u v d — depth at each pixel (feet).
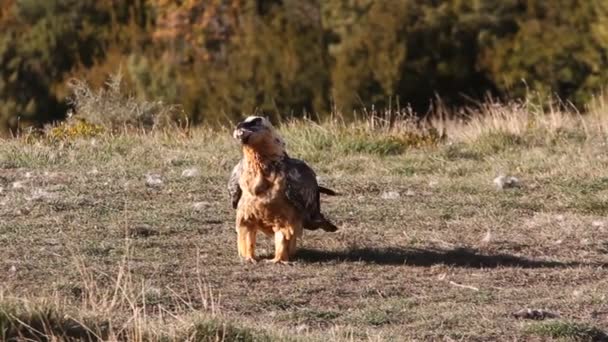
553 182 165.17
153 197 149.89
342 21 389.39
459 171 177.27
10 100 376.48
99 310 96.73
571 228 142.41
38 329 90.27
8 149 175.63
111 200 146.10
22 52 385.29
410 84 379.76
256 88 377.71
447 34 385.09
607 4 376.48
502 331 104.27
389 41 380.78
